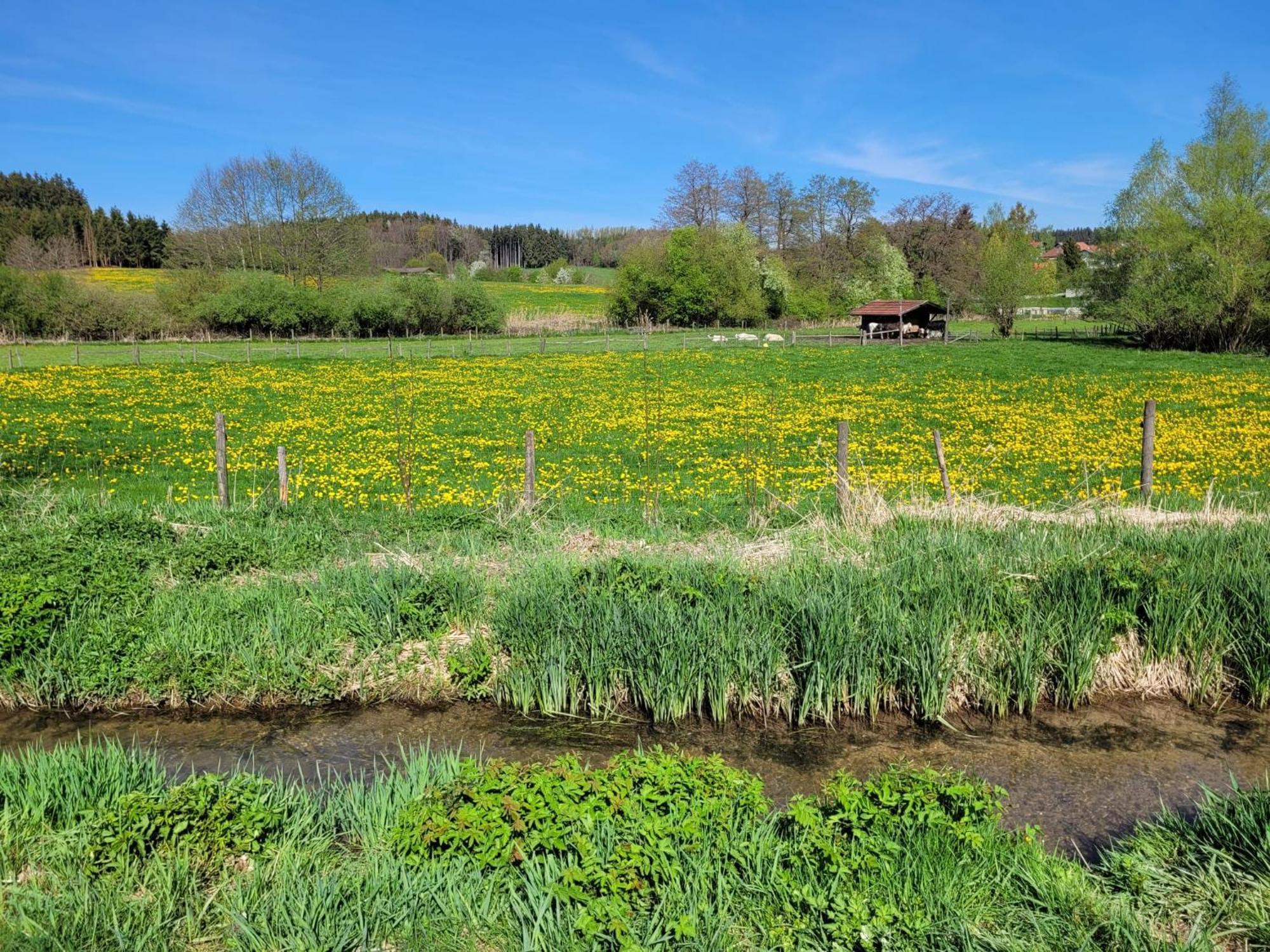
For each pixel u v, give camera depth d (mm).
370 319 61156
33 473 18562
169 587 9883
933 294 90250
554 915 4438
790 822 5336
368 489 16828
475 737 7574
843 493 11906
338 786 6387
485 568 10195
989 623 8383
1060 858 5152
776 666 7941
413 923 4391
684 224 91250
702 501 15000
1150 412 13773
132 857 4965
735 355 46406
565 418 26781
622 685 8148
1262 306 46219
